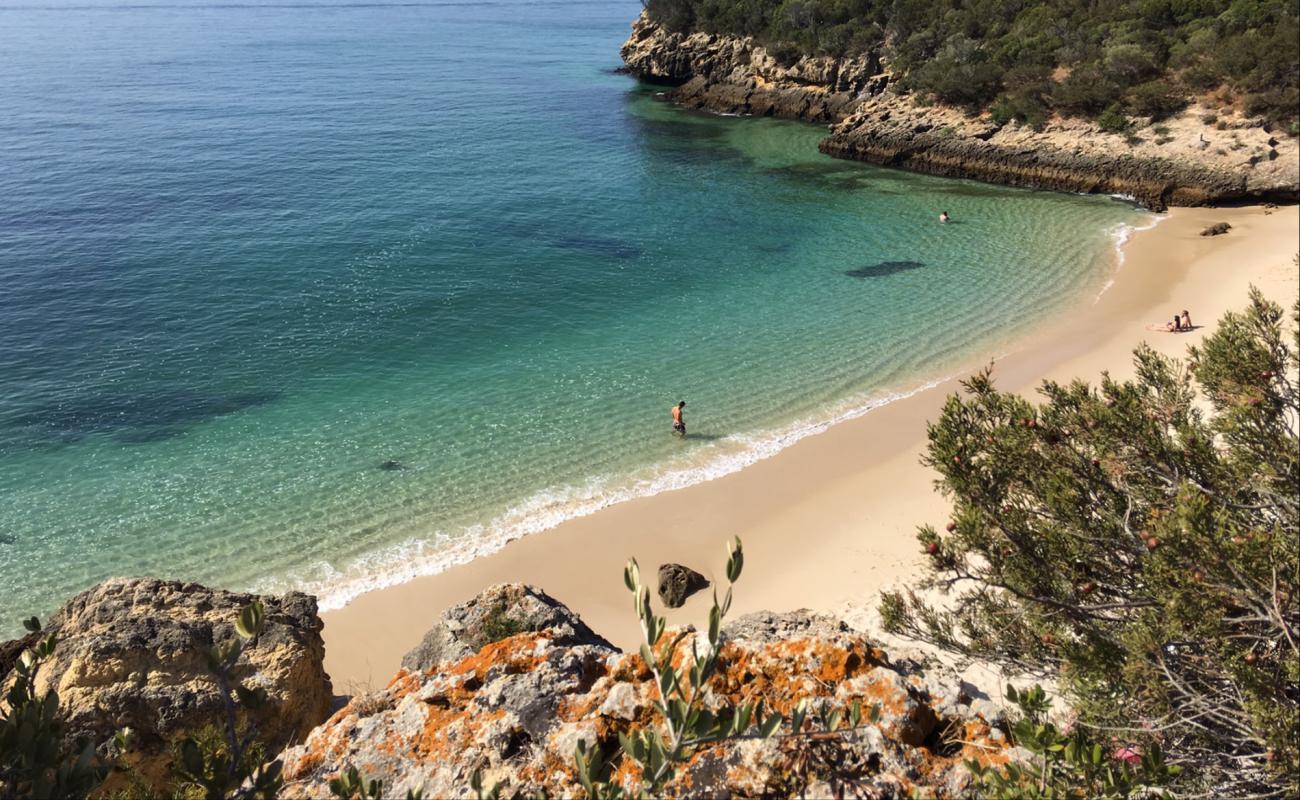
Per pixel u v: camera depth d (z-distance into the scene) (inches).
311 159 2888.8
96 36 6909.5
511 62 5457.7
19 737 197.0
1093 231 2124.8
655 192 2613.2
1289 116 2342.5
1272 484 373.4
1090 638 340.2
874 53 3506.4
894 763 234.2
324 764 266.4
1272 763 266.2
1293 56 2338.8
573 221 2316.7
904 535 964.6
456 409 1317.7
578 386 1392.7
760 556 954.7
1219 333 425.7
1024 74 2790.4
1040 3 3267.7
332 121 3499.0
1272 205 2244.1
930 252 2023.9
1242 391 405.4
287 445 1215.6
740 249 2090.3
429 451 1197.1
